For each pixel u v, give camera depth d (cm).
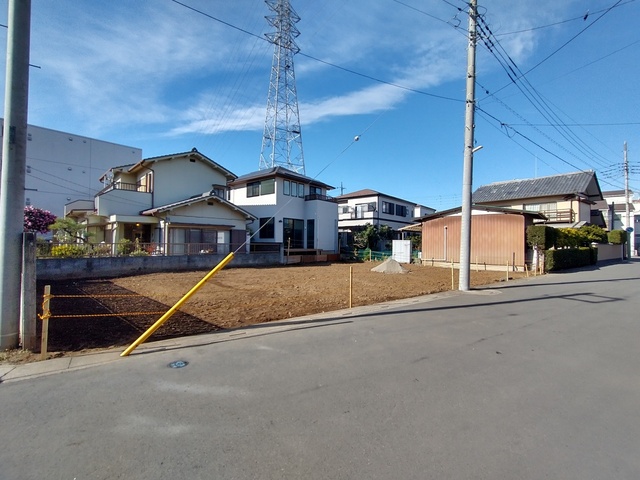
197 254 1602
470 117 1062
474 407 304
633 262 2306
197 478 209
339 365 403
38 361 404
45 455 230
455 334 541
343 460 228
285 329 561
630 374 383
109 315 619
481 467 221
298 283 1180
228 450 238
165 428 265
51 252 1277
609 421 282
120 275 1308
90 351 446
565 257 1736
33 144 3012
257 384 348
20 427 264
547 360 426
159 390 331
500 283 1207
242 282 1198
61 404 301
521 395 329
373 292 989
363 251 2645
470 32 1056
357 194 3541
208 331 557
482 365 407
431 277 1434
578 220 2606
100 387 337
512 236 1733
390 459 229
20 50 451
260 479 209
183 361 410
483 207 1827
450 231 2016
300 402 310
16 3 447
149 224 1961
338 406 303
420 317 656
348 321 620
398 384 352
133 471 215
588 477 212
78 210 2162
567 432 264
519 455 235
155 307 730
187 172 2094
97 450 237
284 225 2384
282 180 2373
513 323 615
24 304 441
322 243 2520
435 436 257
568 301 841
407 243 2294
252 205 2498
